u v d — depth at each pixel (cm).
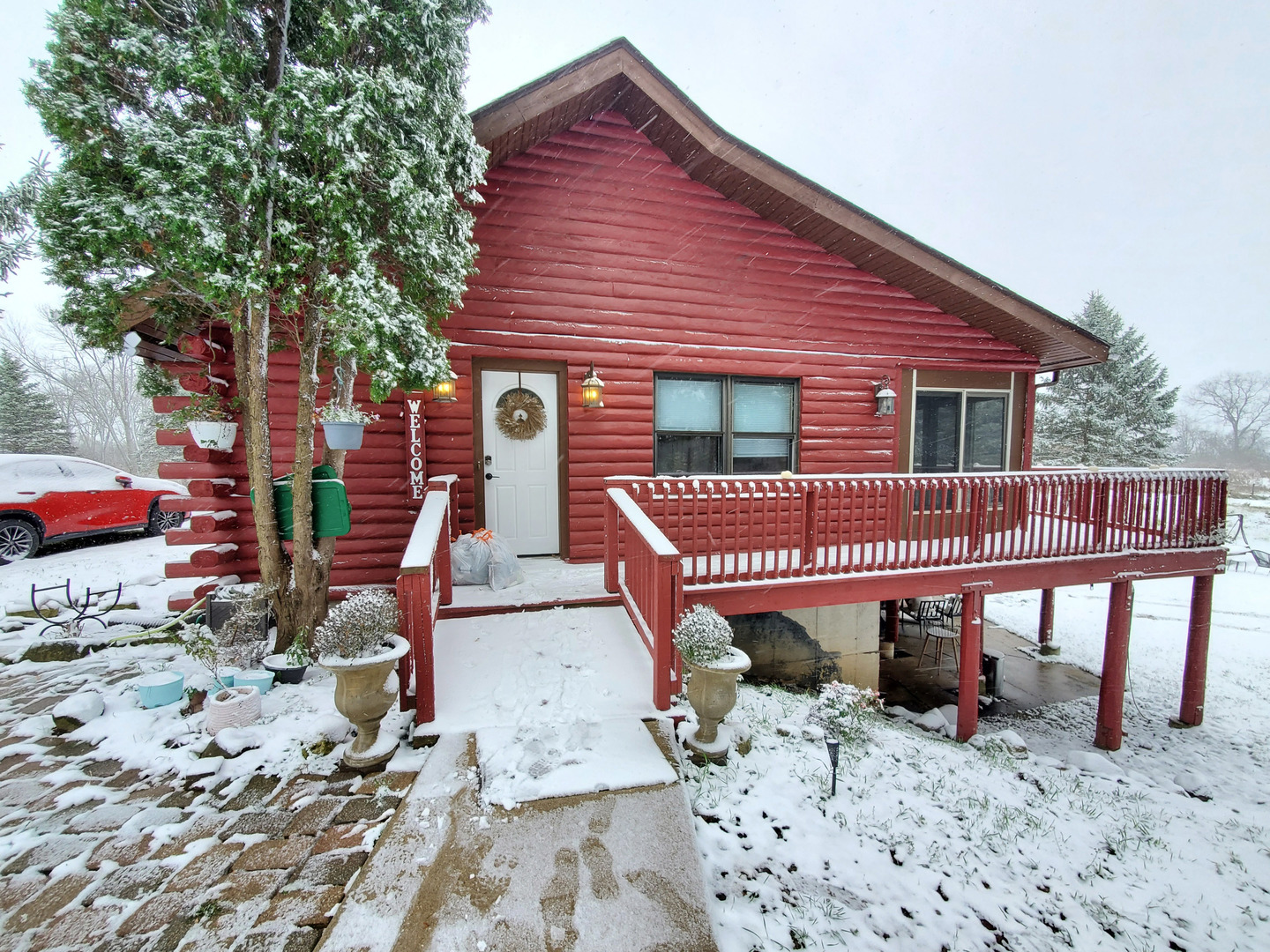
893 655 912
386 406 548
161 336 452
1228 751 648
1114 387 2259
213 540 496
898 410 735
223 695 321
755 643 665
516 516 600
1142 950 276
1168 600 1323
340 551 546
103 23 302
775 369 673
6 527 743
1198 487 661
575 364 598
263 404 392
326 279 331
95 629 486
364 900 199
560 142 577
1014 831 354
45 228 308
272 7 350
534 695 344
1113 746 643
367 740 288
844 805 324
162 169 302
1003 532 579
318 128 304
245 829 239
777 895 250
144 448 2902
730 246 647
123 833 235
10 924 190
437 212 368
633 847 231
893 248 621
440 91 370
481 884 209
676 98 536
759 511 674
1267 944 294
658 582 336
